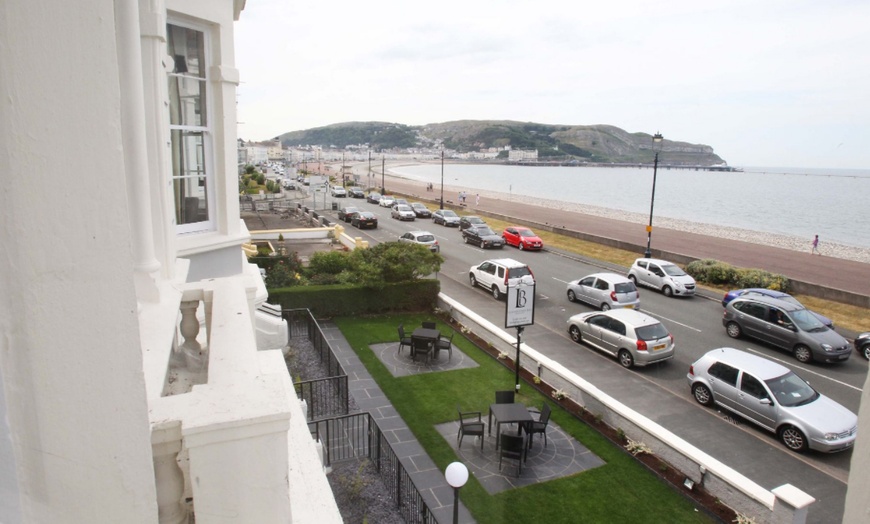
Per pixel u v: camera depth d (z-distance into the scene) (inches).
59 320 59.6
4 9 51.9
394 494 395.9
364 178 5029.5
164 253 192.4
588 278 927.0
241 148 4911.4
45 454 60.9
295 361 630.5
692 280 1007.0
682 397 590.2
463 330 762.8
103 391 64.1
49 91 55.7
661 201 4461.1
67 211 58.6
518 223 1926.7
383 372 620.4
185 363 162.4
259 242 1397.6
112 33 59.9
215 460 83.7
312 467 141.3
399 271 856.3
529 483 420.2
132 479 68.2
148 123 187.8
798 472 456.1
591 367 668.7
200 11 295.1
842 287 1069.8
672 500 401.4
